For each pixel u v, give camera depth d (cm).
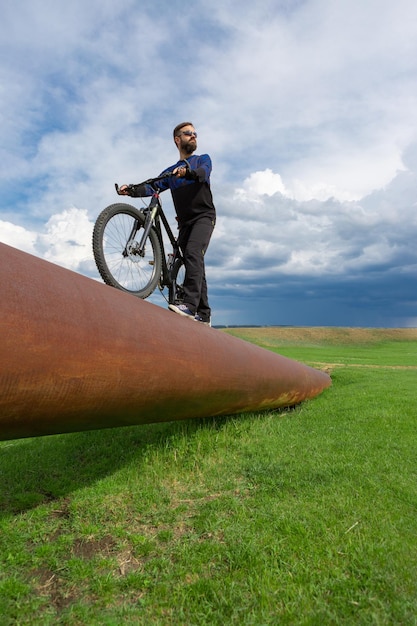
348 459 407
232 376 412
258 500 329
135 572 252
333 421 562
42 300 229
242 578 237
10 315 208
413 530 276
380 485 346
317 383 754
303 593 221
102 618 214
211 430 488
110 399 271
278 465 395
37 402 227
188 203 448
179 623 209
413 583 223
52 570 262
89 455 495
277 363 551
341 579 228
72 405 248
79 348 239
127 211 414
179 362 326
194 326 387
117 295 304
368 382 909
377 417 559
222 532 288
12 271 225
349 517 294
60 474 437
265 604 214
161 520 312
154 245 448
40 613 224
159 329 317
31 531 311
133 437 536
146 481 387
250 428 516
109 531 304
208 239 453
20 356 209
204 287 477
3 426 229
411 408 598
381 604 209
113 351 262
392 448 438
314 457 415
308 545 260
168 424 543
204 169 430
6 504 366
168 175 423
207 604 218
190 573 245
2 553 283
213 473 392
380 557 244
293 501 323
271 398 553
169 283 469
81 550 283
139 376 285
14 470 461
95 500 351
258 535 278
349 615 205
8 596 236
